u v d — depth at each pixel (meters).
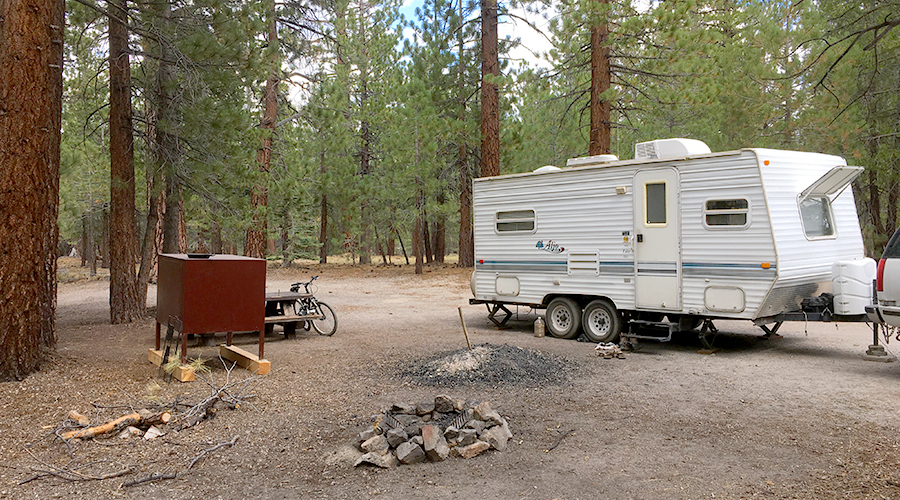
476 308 14.47
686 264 8.54
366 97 27.75
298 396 6.18
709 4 15.86
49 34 6.81
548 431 5.05
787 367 7.48
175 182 12.74
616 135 20.66
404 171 20.58
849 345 9.02
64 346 9.06
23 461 4.41
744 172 7.99
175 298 7.01
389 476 4.16
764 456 4.40
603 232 9.43
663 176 8.75
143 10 10.69
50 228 7.04
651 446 4.66
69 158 14.20
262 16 11.96
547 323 10.30
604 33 14.31
